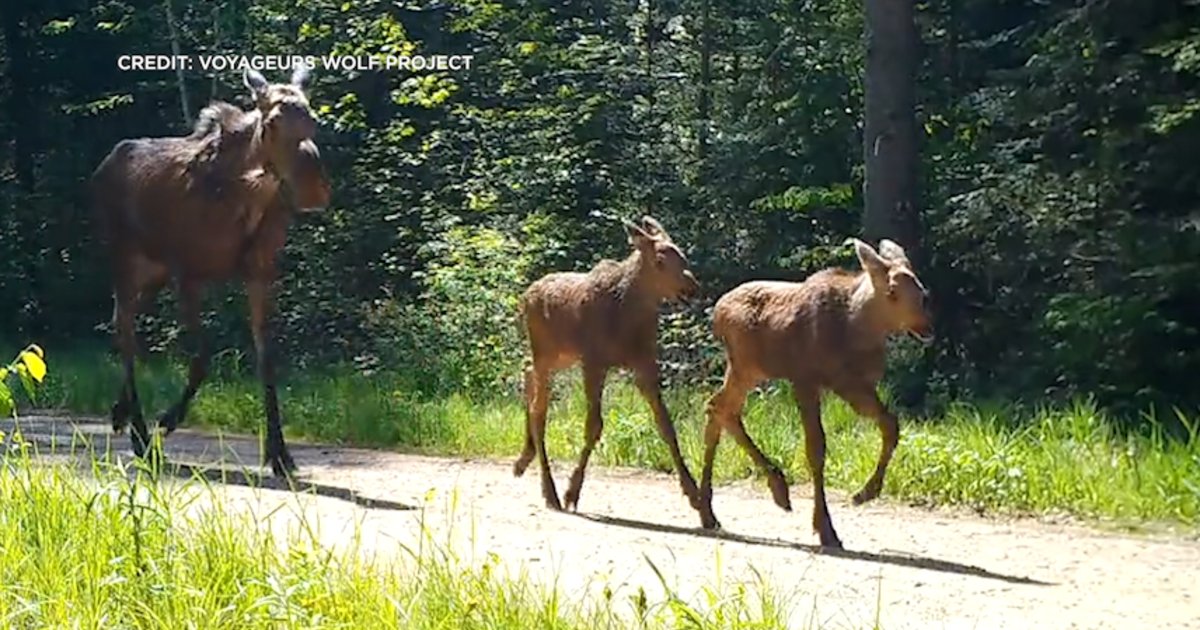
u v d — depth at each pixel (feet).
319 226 80.02
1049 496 41.55
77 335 87.81
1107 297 57.82
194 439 52.90
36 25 91.35
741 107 76.43
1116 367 57.31
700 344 64.85
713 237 76.07
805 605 28.94
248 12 87.56
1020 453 43.65
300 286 77.97
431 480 44.47
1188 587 31.96
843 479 44.50
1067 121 61.62
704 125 78.07
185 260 42.83
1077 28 59.88
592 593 28.35
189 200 42.11
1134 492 41.27
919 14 71.10
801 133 73.51
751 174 75.05
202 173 42.01
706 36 80.69
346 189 81.15
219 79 85.92
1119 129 59.31
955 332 65.16
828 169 73.31
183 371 68.08
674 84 82.79
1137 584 32.30
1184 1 58.23
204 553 25.86
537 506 40.65
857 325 35.73
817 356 36.19
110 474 30.22
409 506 37.70
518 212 79.15
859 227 72.95
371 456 50.11
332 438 54.70
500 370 64.18
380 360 67.72
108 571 25.12
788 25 74.28
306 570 25.04
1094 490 41.50
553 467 48.08
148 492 29.58
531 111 82.02
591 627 24.67
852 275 36.76
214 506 27.96
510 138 82.38
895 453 43.65
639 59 84.48
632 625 25.30
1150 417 50.55
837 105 72.59
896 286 34.78
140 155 43.86
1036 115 62.18
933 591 30.71
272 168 40.01
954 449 43.68
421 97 81.35
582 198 79.66
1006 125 65.57
